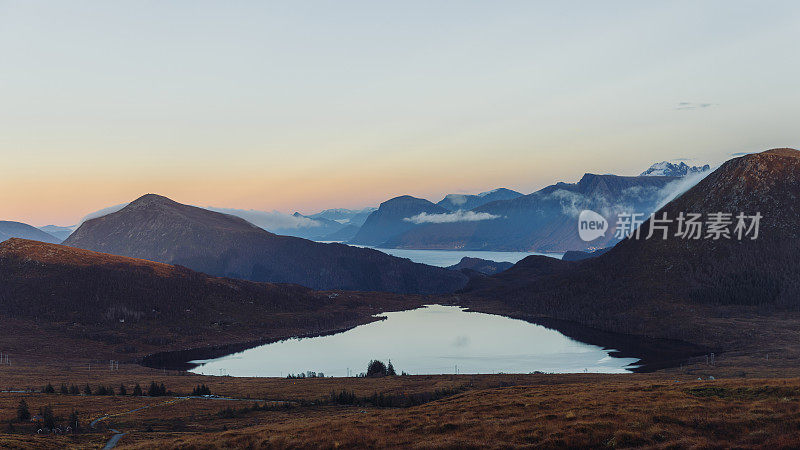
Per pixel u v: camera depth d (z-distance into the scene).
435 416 72.56
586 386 99.25
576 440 53.97
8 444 83.56
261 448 63.44
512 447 53.72
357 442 60.84
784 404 60.03
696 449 49.38
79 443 92.94
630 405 66.88
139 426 117.62
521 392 96.81
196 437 77.19
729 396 69.62
